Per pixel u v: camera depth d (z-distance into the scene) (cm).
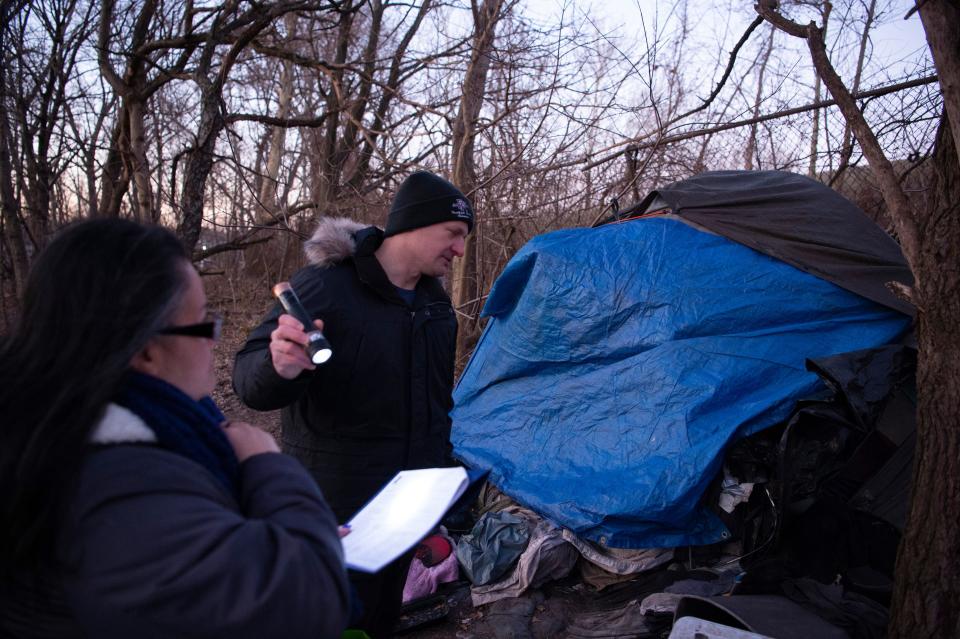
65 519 91
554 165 568
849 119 214
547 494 352
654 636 291
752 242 369
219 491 104
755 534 311
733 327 351
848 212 384
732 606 242
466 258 600
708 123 498
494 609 323
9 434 91
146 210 632
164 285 104
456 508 154
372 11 1018
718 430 321
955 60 180
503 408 410
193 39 574
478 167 646
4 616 93
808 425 316
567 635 307
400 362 220
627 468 334
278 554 97
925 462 210
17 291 666
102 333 96
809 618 243
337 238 217
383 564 121
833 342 345
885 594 284
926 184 421
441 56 686
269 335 207
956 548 204
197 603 90
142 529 91
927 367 209
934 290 204
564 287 387
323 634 98
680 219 391
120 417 97
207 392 119
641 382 352
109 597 90
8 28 654
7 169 661
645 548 325
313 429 218
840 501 304
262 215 922
